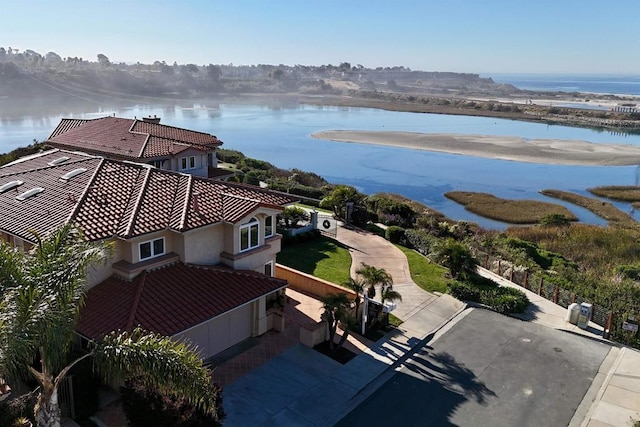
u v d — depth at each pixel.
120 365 11.67
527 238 47.69
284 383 19.67
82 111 167.50
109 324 18.00
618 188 71.19
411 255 36.31
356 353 22.27
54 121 131.38
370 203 49.00
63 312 11.41
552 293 29.28
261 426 17.14
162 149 38.72
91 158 28.23
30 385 17.75
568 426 17.98
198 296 20.36
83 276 12.26
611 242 45.16
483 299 28.22
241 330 22.48
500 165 87.31
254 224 24.06
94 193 23.11
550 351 23.27
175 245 22.09
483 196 66.44
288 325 24.28
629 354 23.08
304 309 26.08
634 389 20.27
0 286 11.61
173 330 18.14
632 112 175.25
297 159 92.12
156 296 19.66
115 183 24.70
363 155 96.00
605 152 98.38
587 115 172.62
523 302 27.89
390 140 111.50
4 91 191.62
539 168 85.25
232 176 46.22
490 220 57.50
